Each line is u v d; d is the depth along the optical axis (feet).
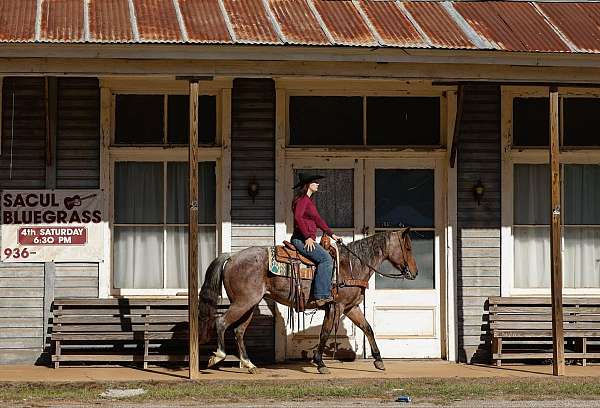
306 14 43.52
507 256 47.39
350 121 47.47
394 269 47.50
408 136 47.65
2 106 45.14
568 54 40.75
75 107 45.52
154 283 46.68
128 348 45.06
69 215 45.42
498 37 41.98
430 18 44.14
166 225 46.73
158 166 46.73
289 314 45.55
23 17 40.60
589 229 48.44
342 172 47.39
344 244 44.27
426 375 42.63
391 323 47.32
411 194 47.65
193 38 39.47
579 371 44.01
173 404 36.19
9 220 45.14
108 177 45.78
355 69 41.01
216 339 44.83
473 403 36.73
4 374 42.14
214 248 46.68
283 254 41.93
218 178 46.39
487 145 47.42
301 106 47.21
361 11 44.42
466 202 47.26
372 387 39.81
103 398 37.29
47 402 36.42
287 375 42.32
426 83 47.11
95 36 39.01
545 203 48.47
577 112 48.42
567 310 46.52
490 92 47.42
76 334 43.91
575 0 47.42
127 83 45.85
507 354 45.83
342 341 46.91
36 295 45.14
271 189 46.29
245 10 43.45
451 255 47.09
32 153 45.34
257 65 40.45
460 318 47.03
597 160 48.37
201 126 46.47
